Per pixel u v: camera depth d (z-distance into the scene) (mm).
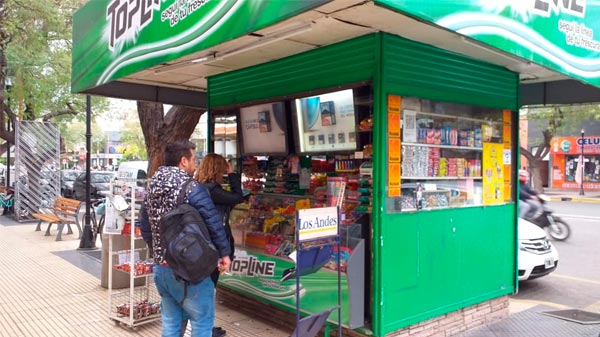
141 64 4043
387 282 3828
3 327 4754
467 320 4613
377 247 3775
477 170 4648
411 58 3920
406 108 3977
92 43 4973
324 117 4312
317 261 3375
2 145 18000
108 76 4621
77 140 41594
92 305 5492
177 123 6766
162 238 3053
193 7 3414
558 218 10555
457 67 4332
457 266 4414
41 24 13773
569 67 3629
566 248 9711
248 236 4953
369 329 3893
